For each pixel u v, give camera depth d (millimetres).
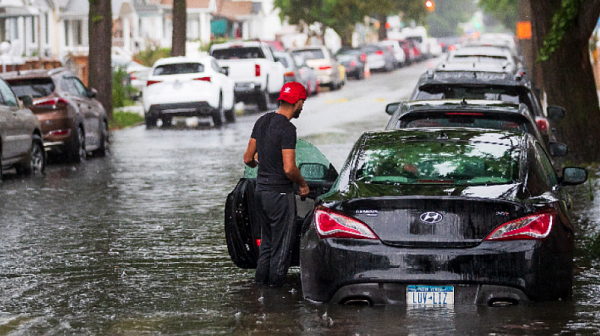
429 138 13352
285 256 13898
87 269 15734
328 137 39062
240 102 59625
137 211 22156
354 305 12305
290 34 137750
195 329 11664
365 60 89000
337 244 11656
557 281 11578
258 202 13867
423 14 132500
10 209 22672
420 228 11469
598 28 63594
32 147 30094
